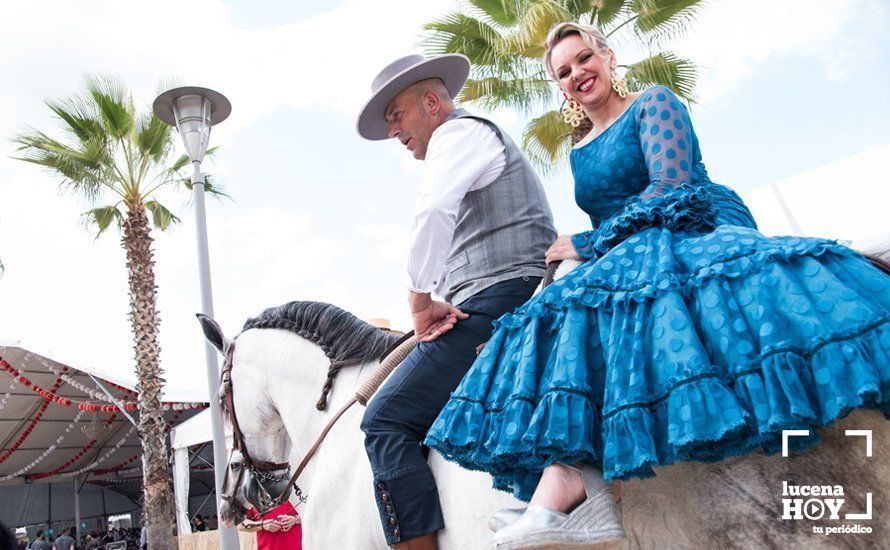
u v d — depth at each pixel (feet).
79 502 97.55
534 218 7.47
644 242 5.32
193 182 22.76
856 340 3.86
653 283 4.84
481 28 35.65
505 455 4.89
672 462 4.30
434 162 6.95
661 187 5.60
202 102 23.17
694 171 6.11
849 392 3.75
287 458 10.08
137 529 98.32
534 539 4.53
